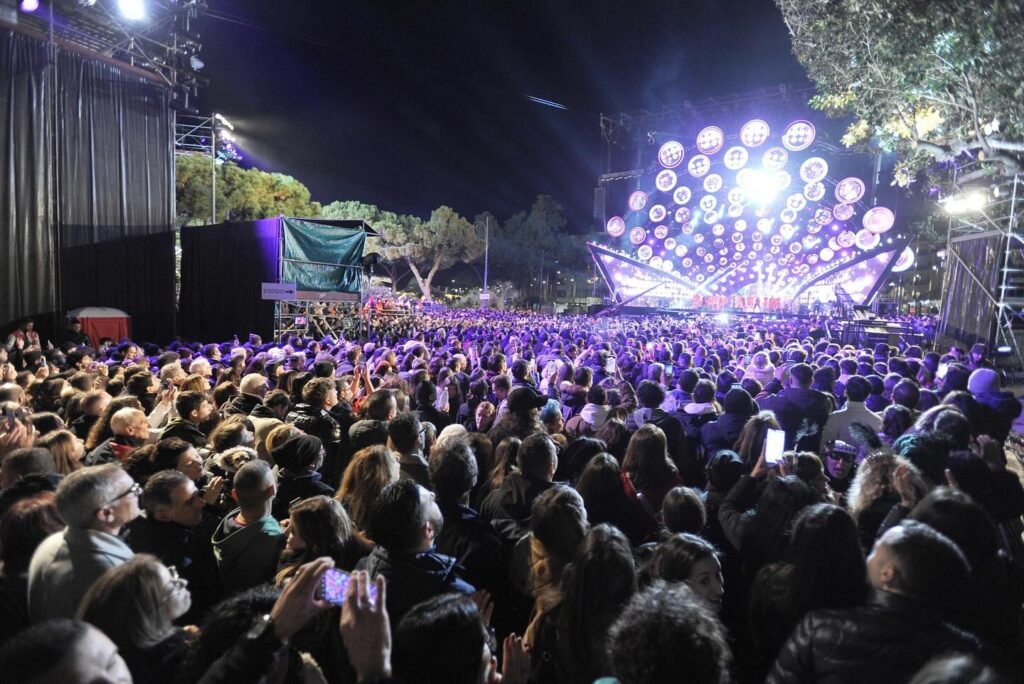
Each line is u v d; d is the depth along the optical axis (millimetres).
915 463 3469
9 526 2756
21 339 15492
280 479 3918
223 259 20516
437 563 2664
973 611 1994
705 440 5422
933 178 16781
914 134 10641
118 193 20203
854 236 36062
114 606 2000
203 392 5691
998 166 12898
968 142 10984
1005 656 1812
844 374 7664
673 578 2666
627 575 2426
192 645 1964
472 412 6980
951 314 16422
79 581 2455
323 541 2885
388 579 2566
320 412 5383
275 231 18844
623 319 31078
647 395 5688
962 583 1959
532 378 8336
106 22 19047
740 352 12102
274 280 18938
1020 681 1744
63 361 11219
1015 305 13945
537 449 3814
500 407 6562
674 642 1575
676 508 3277
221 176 34188
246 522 3135
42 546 2566
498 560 3354
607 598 2389
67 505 2498
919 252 47312
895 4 8547
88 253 19328
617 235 40250
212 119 24875
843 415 5535
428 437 5266
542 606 2721
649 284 42250
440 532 3365
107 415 4973
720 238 41750
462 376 8102
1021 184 14000
